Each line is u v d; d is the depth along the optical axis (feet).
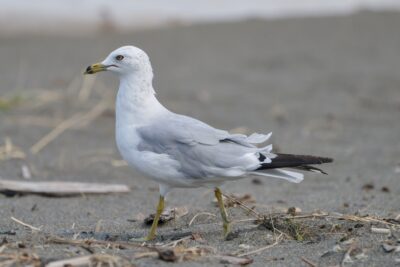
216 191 29.22
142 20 80.79
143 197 37.37
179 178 28.22
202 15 83.92
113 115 54.03
